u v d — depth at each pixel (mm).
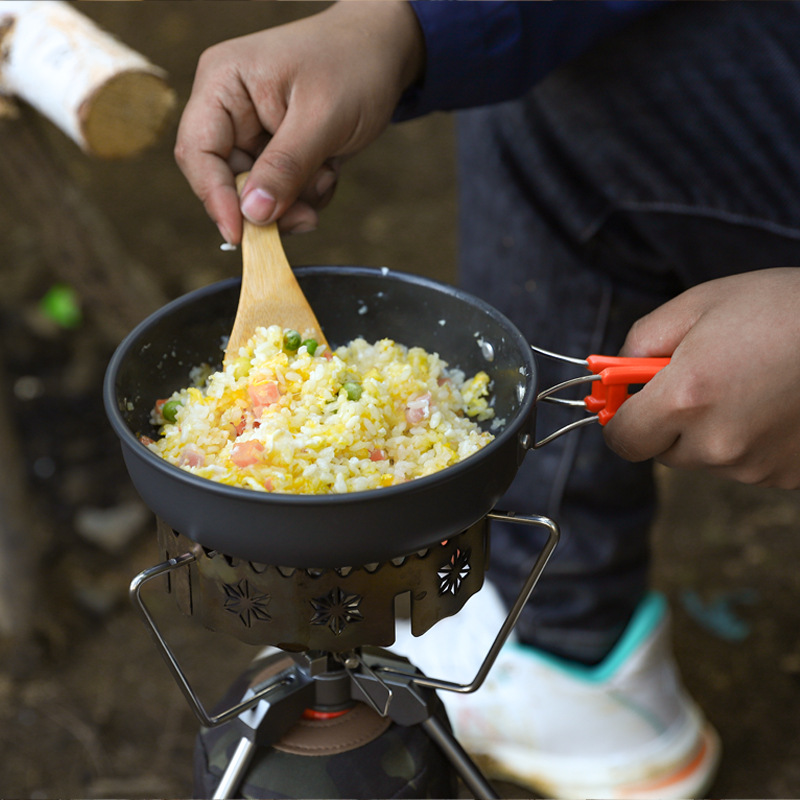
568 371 1483
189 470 827
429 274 2723
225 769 985
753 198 1218
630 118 1252
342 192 3037
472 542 812
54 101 1379
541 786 1589
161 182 2959
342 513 682
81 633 1873
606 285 1423
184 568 816
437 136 3293
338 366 911
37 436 2209
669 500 2176
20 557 1771
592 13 1178
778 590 1978
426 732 1022
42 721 1726
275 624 775
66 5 1485
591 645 1594
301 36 1041
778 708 1770
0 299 2498
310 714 994
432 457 869
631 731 1559
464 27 1125
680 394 832
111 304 2033
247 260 999
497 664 1591
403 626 1683
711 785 1642
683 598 1965
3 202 2670
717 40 1147
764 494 2193
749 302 858
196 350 993
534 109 1334
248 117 1040
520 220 1438
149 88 1347
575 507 1524
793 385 830
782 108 1145
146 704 1758
